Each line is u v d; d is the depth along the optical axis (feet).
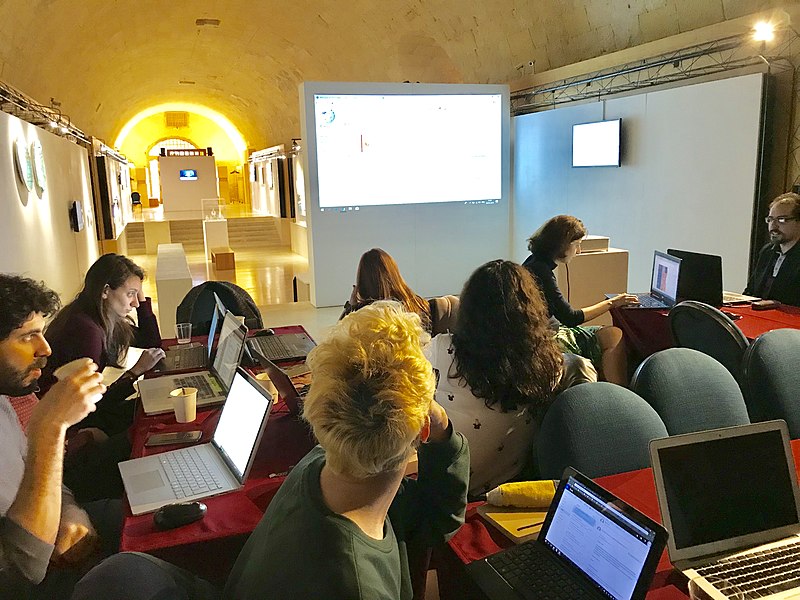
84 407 4.51
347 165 26.02
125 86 53.57
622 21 23.61
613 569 3.85
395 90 26.18
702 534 4.30
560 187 27.40
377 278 10.49
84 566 5.37
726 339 9.75
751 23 18.20
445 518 4.46
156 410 7.53
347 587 2.98
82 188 32.42
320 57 41.68
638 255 23.02
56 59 32.27
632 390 7.04
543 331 6.19
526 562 4.27
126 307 9.27
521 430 6.37
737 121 18.52
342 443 3.09
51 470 4.33
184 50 46.85
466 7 29.86
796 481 4.67
